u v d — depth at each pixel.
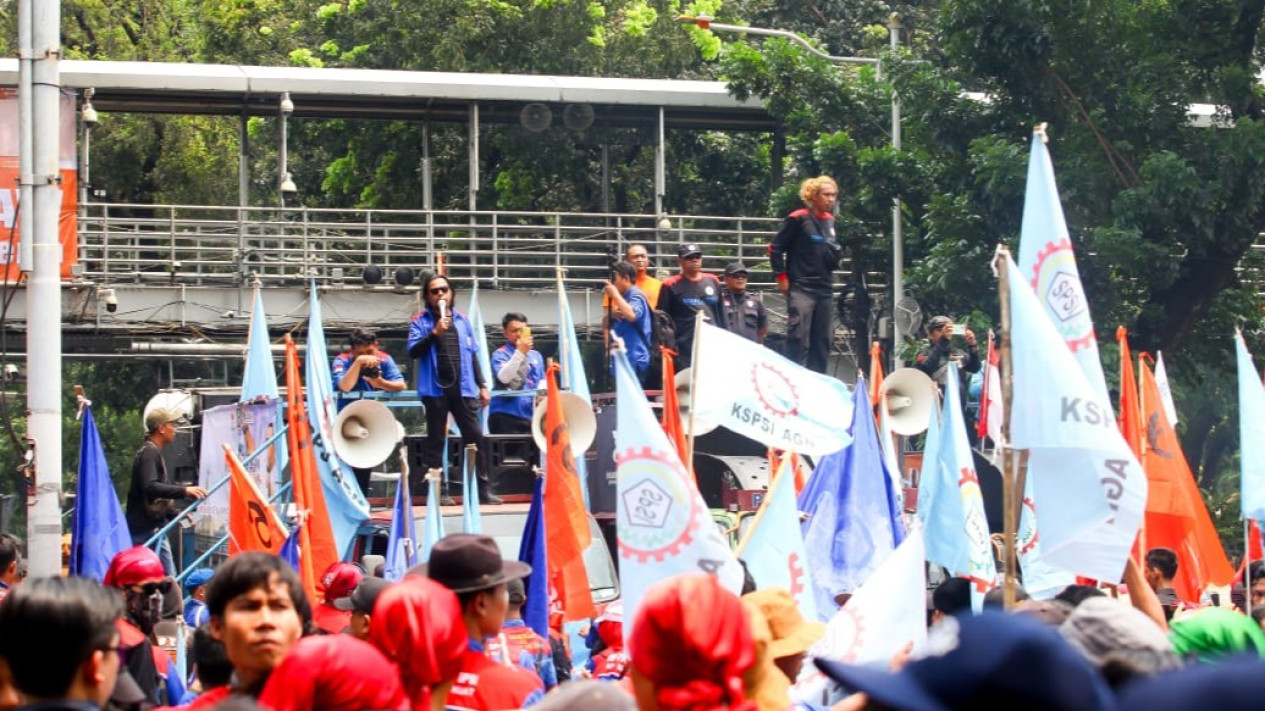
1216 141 27.38
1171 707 3.97
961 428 13.24
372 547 18.45
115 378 44.44
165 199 44.62
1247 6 27.59
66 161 29.72
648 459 10.29
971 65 28.23
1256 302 29.66
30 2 15.33
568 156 38.16
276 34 45.12
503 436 20.73
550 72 41.59
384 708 5.89
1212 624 7.45
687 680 5.68
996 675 4.50
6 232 28.72
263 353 19.19
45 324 15.19
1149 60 27.67
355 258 39.34
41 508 15.09
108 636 6.26
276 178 44.00
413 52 41.28
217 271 39.59
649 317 22.14
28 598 6.17
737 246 34.12
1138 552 12.98
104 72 31.98
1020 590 11.44
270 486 17.77
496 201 40.16
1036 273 11.28
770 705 6.79
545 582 12.73
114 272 32.31
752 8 45.34
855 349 31.45
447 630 6.83
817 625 8.72
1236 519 38.41
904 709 4.59
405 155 40.00
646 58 42.47
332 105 34.06
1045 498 10.41
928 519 13.42
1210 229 26.84
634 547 10.27
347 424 17.33
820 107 33.06
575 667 14.86
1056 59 27.89
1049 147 27.86
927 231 30.59
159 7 49.16
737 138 40.41
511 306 33.25
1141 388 15.46
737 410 13.59
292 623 7.23
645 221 39.25
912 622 9.83
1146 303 27.91
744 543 12.05
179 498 17.11
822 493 13.97
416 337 20.03
